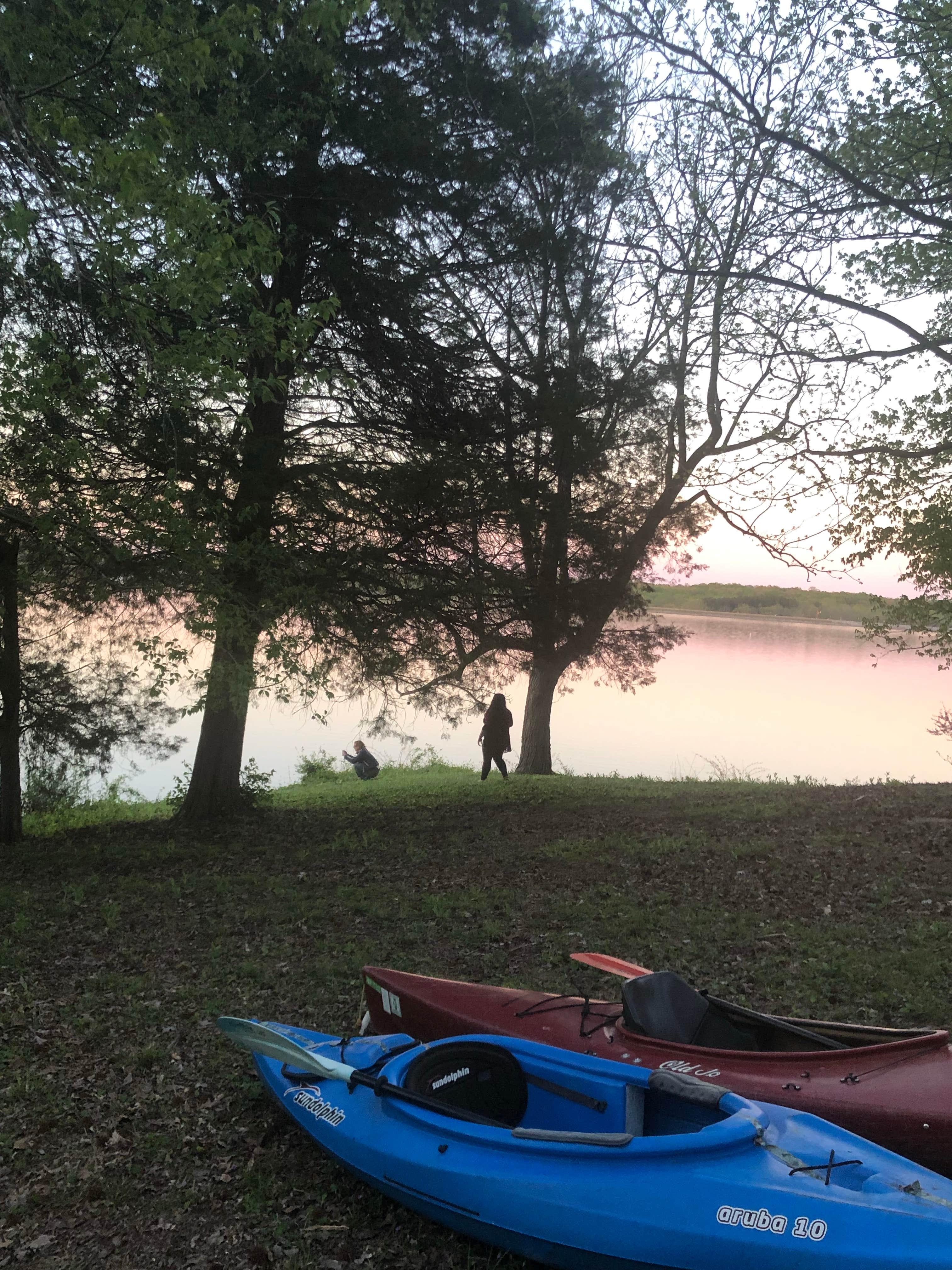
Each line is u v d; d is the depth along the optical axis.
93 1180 5.12
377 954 9.13
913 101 13.09
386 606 16.03
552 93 14.64
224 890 12.21
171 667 12.23
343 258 13.74
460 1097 5.20
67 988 8.56
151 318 9.26
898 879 10.71
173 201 8.17
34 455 10.30
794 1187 3.76
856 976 7.69
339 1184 5.05
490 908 10.60
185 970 8.98
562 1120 5.04
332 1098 5.36
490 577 16.00
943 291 15.94
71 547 11.34
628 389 16.33
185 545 11.26
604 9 13.02
